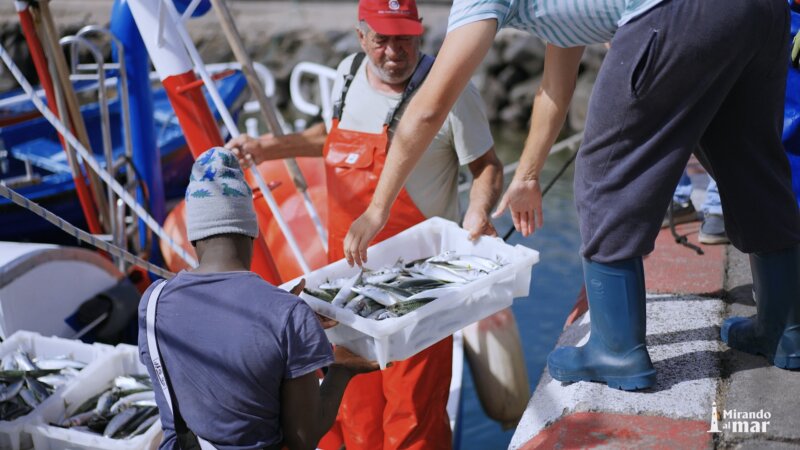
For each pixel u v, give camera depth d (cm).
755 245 266
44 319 455
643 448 249
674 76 232
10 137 784
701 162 283
